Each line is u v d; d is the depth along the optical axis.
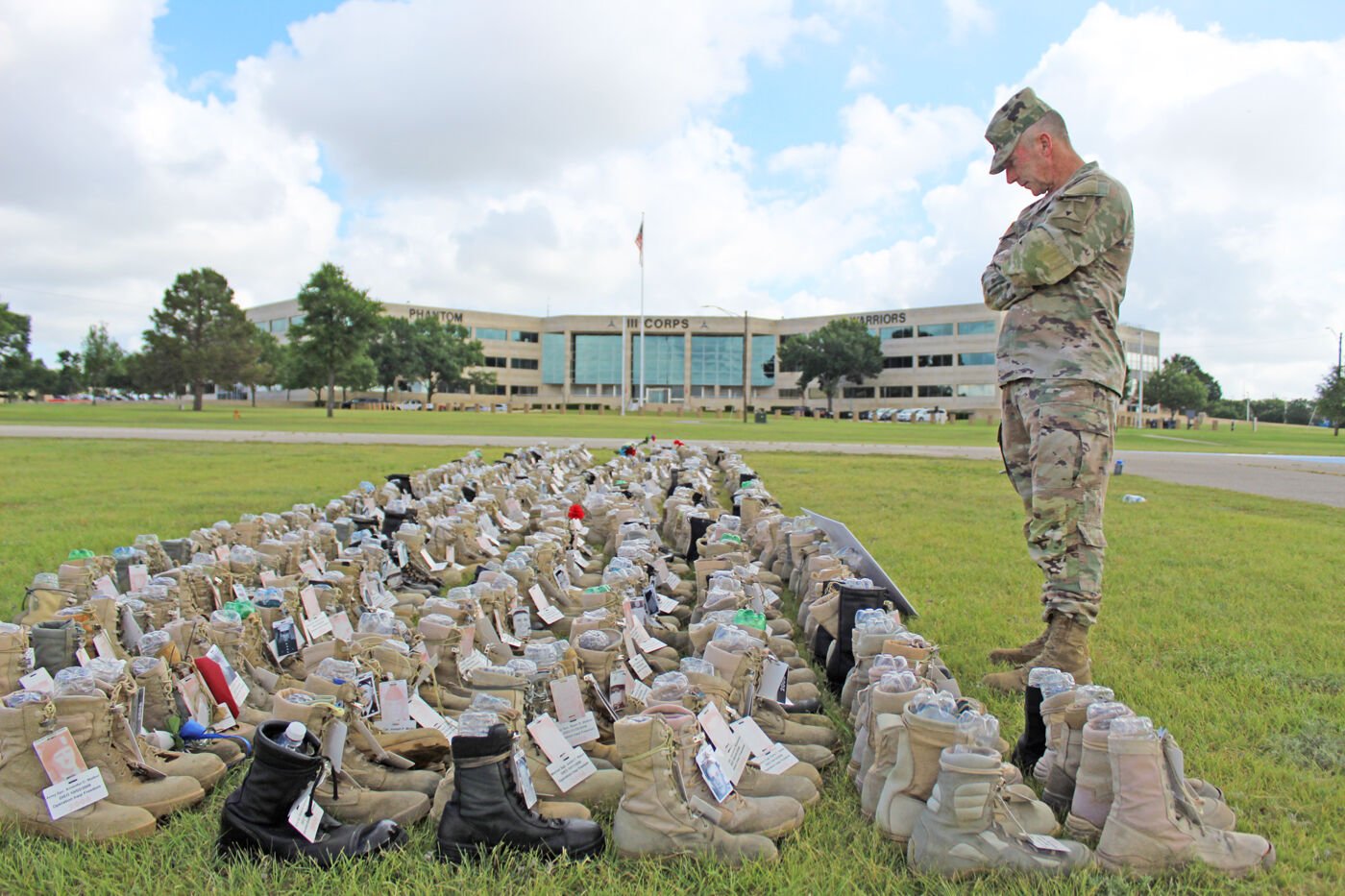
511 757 3.60
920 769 3.62
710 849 3.49
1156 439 57.56
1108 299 5.44
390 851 3.52
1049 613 5.52
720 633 4.79
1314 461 33.28
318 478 17.89
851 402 130.75
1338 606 7.88
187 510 12.93
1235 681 5.71
